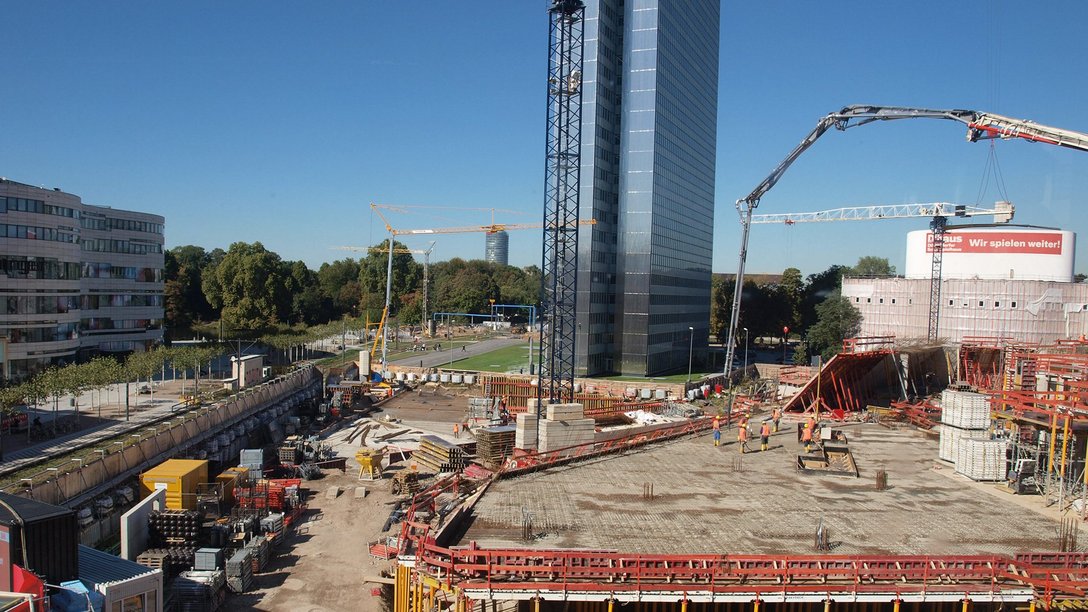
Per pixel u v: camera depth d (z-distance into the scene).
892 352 69.88
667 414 78.88
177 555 38.72
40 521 25.17
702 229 148.00
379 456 61.22
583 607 25.11
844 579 24.44
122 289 118.94
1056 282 99.94
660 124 117.00
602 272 114.44
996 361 73.94
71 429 61.59
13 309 87.69
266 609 36.34
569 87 66.94
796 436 49.22
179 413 69.88
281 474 59.22
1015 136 59.12
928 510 32.81
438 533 27.17
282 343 123.69
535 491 34.66
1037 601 23.72
